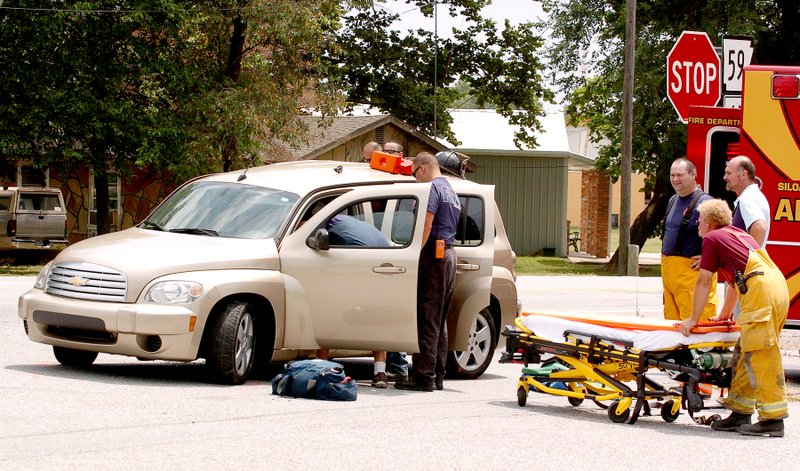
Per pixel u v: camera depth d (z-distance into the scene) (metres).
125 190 40.72
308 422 9.30
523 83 53.03
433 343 11.66
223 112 34.47
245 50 37.94
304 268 11.62
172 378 11.58
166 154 33.94
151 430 8.63
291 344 11.54
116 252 11.36
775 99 13.34
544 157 56.53
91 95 32.62
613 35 44.62
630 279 33.72
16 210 34.41
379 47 52.06
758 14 43.25
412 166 12.01
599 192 56.69
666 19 43.16
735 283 9.73
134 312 10.77
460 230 12.79
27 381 10.74
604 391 10.51
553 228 56.94
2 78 32.59
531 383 10.91
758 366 9.69
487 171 56.25
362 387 11.83
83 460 7.48
